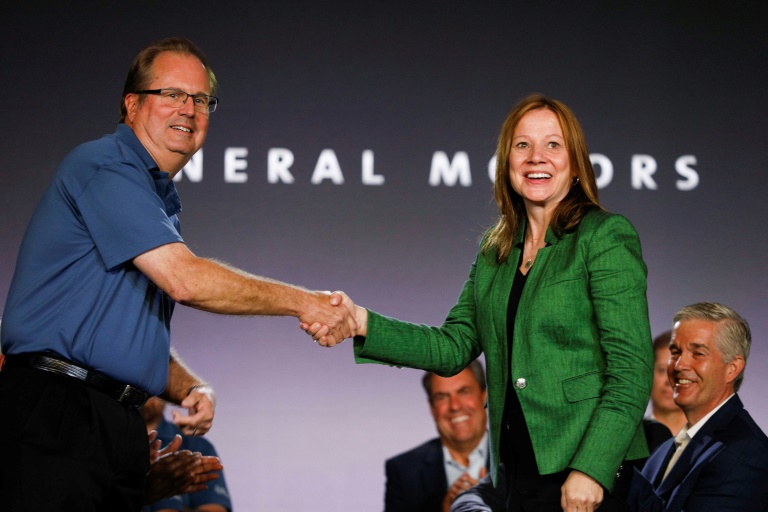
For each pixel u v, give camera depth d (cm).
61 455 367
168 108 418
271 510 794
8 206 809
